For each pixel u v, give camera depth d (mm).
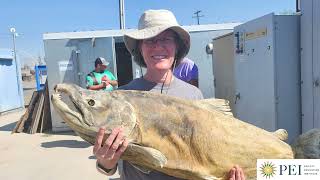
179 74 6762
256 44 5754
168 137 2301
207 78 10555
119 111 2229
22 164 8078
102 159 2184
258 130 2521
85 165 7730
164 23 2539
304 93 5211
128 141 2189
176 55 2760
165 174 2416
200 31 10539
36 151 9164
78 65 10984
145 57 2619
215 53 8742
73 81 11023
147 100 2330
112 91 2318
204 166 2359
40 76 17609
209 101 2500
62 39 10953
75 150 9062
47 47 10984
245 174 2453
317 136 2566
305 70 5152
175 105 2367
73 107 2211
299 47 5270
